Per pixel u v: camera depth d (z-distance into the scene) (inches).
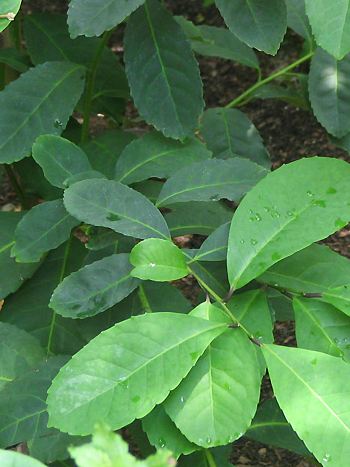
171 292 25.6
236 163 24.8
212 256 22.4
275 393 19.6
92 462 13.1
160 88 28.1
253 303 22.5
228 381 20.0
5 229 28.2
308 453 24.8
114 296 22.4
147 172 27.0
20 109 27.9
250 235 21.4
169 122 27.8
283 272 22.8
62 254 28.7
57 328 27.5
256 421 25.2
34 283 28.3
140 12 28.4
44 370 23.2
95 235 26.0
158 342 19.6
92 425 18.9
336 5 22.2
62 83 28.4
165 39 28.3
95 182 22.7
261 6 26.2
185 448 20.3
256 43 26.2
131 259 21.1
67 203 22.3
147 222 22.5
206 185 24.5
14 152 27.5
